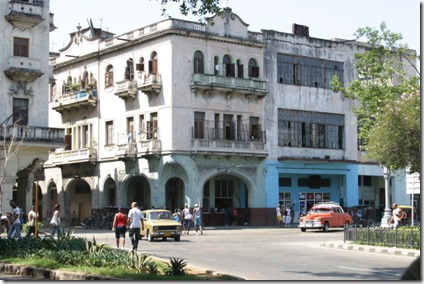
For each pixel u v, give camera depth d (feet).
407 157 98.37
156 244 107.45
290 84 186.70
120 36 180.75
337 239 118.83
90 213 193.88
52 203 205.05
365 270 66.28
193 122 167.73
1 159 142.82
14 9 147.74
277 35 185.16
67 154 192.03
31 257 71.26
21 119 144.15
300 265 71.56
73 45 198.39
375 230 95.91
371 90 129.39
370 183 206.80
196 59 170.09
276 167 181.78
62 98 195.11
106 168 183.32
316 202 192.65
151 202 167.63
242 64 177.47
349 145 197.57
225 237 128.47
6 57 147.43
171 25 164.66
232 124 175.01
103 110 185.68
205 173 168.76
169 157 163.32
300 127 187.83
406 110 98.48
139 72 173.27
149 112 170.60
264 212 178.50
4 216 126.41
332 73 196.44
